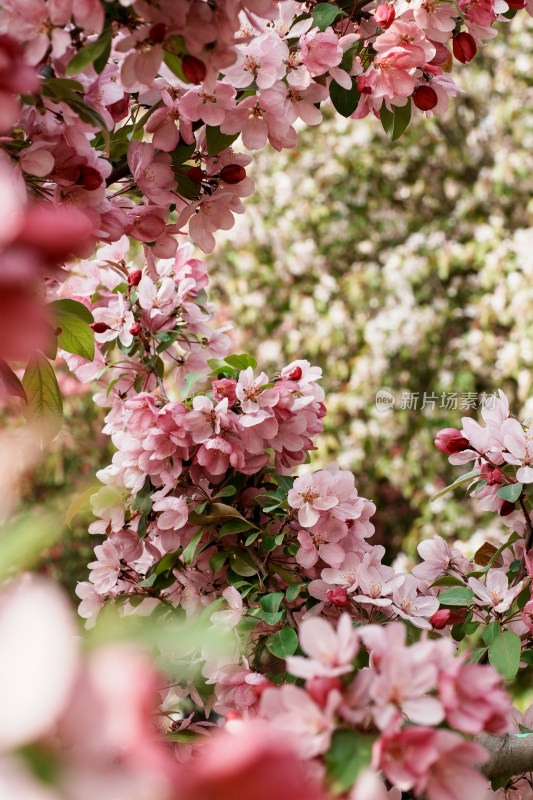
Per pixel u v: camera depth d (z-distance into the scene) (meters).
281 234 3.84
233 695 1.20
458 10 1.26
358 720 0.93
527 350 3.25
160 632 0.56
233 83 1.23
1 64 0.65
